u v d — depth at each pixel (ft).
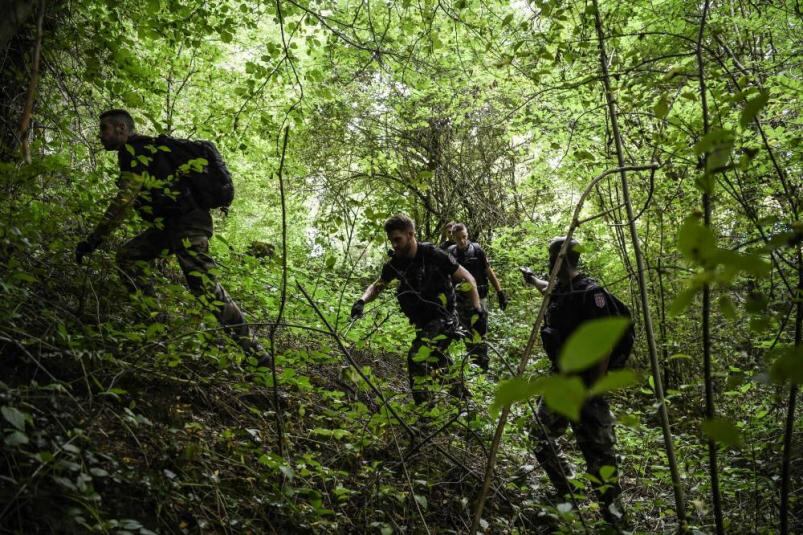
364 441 10.68
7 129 12.96
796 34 17.07
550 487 13.26
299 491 8.96
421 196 32.99
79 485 6.21
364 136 38.96
